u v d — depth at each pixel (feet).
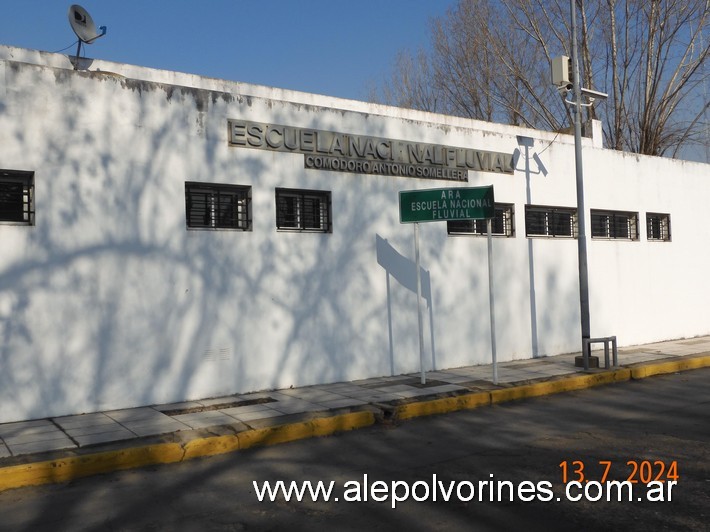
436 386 36.17
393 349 39.96
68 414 29.30
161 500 20.18
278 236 35.73
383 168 39.93
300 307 36.35
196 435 26.00
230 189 34.83
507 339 45.50
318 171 37.32
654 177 56.54
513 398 35.35
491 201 34.91
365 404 31.71
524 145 47.39
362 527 17.57
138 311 31.22
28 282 28.55
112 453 23.32
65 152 29.60
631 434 27.07
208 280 33.35
